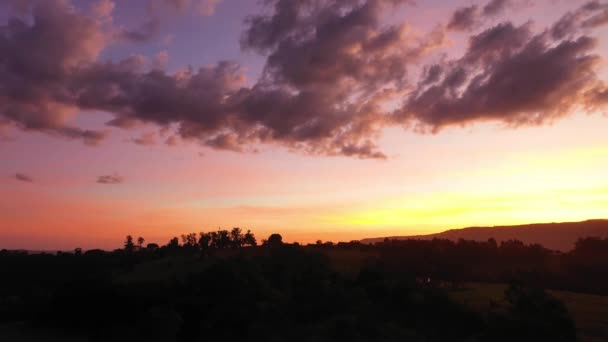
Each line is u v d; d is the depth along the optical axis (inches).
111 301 1862.7
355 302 1827.0
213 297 1763.0
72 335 1814.7
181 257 3737.7
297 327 1694.1
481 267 3501.5
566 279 3095.5
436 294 1879.9
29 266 3316.9
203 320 1657.2
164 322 1553.9
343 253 3932.1
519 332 1517.0
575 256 3440.0
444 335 1690.5
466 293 2331.4
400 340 1590.8
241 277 1902.1
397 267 2800.2
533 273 3043.8
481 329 1706.4
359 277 2311.8
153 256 4087.1
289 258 2425.0
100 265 3452.3
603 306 2058.3
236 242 4212.6
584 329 1658.5
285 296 1924.2
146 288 2000.5
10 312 2114.9
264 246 4050.2
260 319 1670.8
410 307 1830.7
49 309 1971.0
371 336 1601.9
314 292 1877.5
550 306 1572.3
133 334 1551.4
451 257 3631.9
